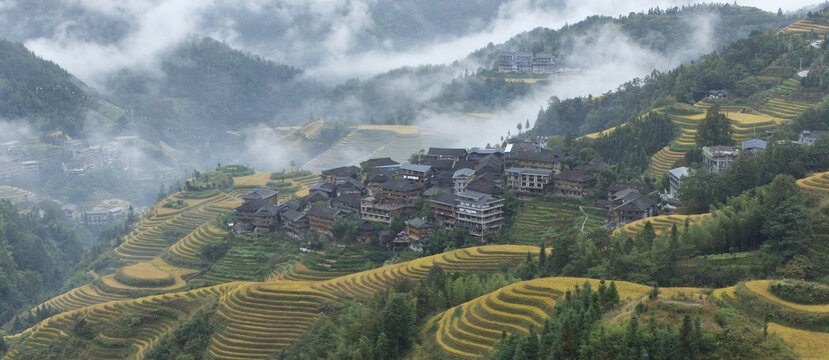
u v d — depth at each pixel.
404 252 190.12
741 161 167.12
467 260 169.00
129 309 177.88
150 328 169.50
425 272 165.38
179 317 169.00
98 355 163.88
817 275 115.56
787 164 164.50
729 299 95.25
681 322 85.38
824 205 130.12
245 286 169.88
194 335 154.12
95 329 173.00
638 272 122.88
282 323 152.50
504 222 195.00
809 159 165.88
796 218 122.56
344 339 124.31
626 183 197.62
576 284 108.44
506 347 93.94
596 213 190.50
